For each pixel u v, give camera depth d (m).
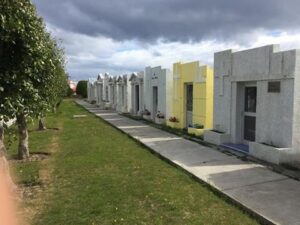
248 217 5.53
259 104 10.12
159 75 20.11
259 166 8.59
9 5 4.88
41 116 7.48
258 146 9.46
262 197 6.26
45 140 14.05
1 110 5.50
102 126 19.17
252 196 6.32
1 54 5.36
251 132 11.05
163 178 7.85
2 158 6.54
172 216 5.61
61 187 7.38
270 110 9.61
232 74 11.52
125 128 17.53
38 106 7.15
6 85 5.48
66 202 6.40
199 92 14.86
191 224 5.28
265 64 9.73
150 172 8.43
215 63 12.61
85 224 5.41
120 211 5.88
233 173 7.97
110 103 36.62
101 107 39.12
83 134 15.85
